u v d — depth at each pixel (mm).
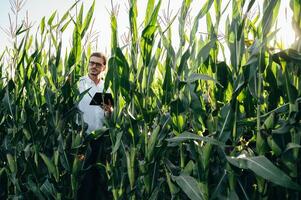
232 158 2021
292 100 1972
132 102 2658
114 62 2605
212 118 2297
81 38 3285
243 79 2094
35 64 3457
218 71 2322
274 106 2178
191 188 2188
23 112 3518
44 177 3389
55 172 3166
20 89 3701
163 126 2482
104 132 3104
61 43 3291
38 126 3465
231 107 2127
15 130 3555
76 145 3131
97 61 3697
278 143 2020
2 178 3615
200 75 2189
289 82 1975
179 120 2396
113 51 2707
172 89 2516
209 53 2367
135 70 2686
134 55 2697
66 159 3168
